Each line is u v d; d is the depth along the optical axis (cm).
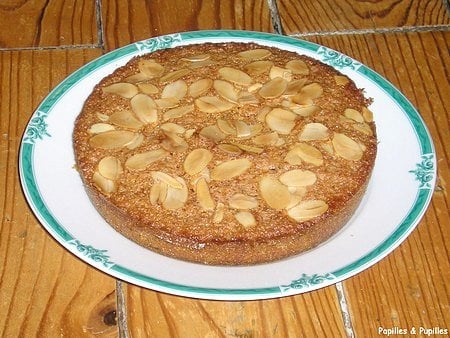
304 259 47
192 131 51
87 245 46
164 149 50
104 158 50
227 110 52
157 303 46
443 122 60
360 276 48
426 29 69
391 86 58
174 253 47
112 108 53
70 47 65
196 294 43
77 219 48
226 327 45
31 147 52
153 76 55
